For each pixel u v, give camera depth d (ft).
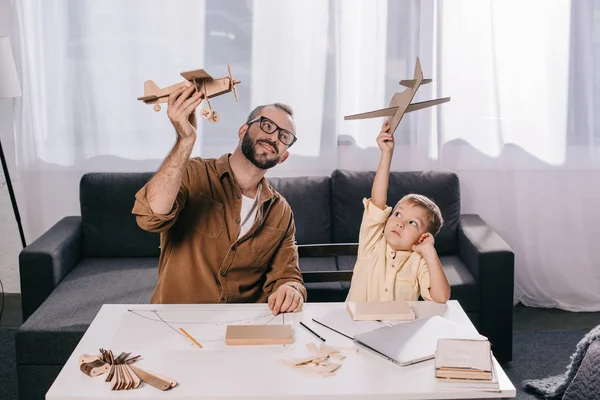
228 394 6.09
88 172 13.75
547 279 14.21
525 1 13.44
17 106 13.48
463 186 14.01
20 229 13.57
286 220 8.69
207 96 7.30
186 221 8.37
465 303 11.52
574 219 14.05
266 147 8.21
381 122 13.67
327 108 13.64
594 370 8.86
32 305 11.49
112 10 13.25
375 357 6.75
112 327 7.36
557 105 13.70
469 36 13.53
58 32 13.29
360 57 13.50
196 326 7.40
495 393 6.20
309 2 13.34
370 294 8.44
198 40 13.42
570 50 13.56
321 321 7.52
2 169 13.43
